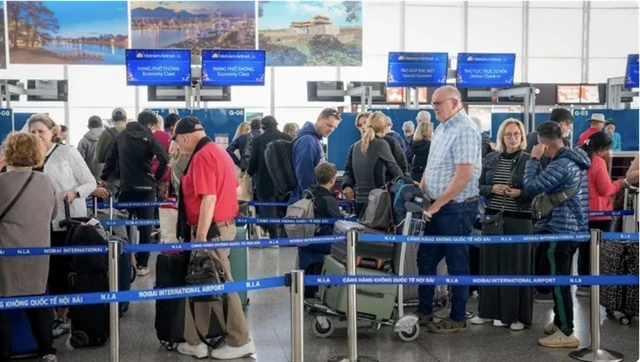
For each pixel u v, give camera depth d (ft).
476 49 60.54
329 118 22.45
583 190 15.48
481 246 17.56
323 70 58.85
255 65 37.99
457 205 16.10
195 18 54.80
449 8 60.13
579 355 14.79
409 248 18.31
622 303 17.75
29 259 13.67
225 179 14.47
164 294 12.03
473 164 15.79
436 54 40.16
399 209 16.43
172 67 37.60
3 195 13.61
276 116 58.54
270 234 28.50
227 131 37.78
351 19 56.39
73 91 56.34
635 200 20.13
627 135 43.14
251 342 15.08
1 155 16.39
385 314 16.14
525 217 16.71
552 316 18.56
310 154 22.22
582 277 14.08
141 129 22.77
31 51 53.52
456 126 15.99
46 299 11.56
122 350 15.60
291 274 11.76
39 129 16.42
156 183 23.26
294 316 11.71
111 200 21.57
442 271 19.63
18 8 53.01
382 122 20.53
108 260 14.11
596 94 58.75
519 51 60.80
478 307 17.85
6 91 36.35
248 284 12.23
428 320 17.25
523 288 17.08
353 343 13.98
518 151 16.96
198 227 14.19
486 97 41.45
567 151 15.33
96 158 27.14
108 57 54.49
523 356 15.03
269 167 25.36
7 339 14.25
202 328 14.71
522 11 60.59
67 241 15.71
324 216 18.90
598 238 14.39
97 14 53.98
